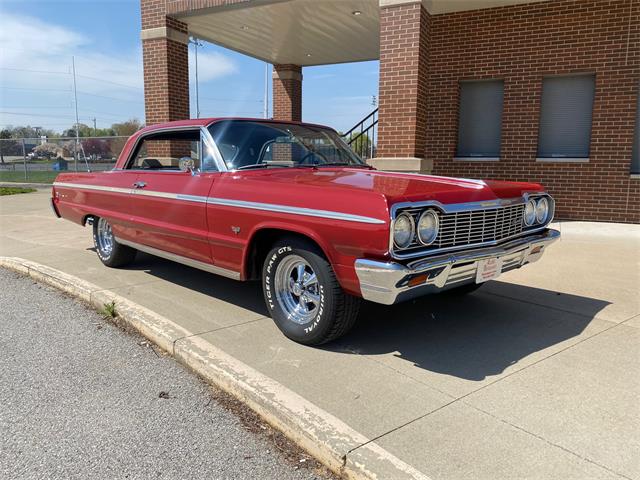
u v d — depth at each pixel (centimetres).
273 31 1212
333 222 348
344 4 996
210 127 484
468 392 322
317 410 296
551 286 565
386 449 260
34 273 634
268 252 437
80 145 2188
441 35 1064
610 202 966
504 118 1029
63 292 573
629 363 366
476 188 385
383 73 849
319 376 344
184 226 489
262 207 400
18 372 369
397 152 854
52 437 288
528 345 400
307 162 501
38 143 2325
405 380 339
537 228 460
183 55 1151
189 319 455
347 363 365
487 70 1032
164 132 543
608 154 955
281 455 274
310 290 394
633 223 955
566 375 347
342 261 350
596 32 934
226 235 441
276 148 494
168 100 1120
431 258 342
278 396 312
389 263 323
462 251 370
